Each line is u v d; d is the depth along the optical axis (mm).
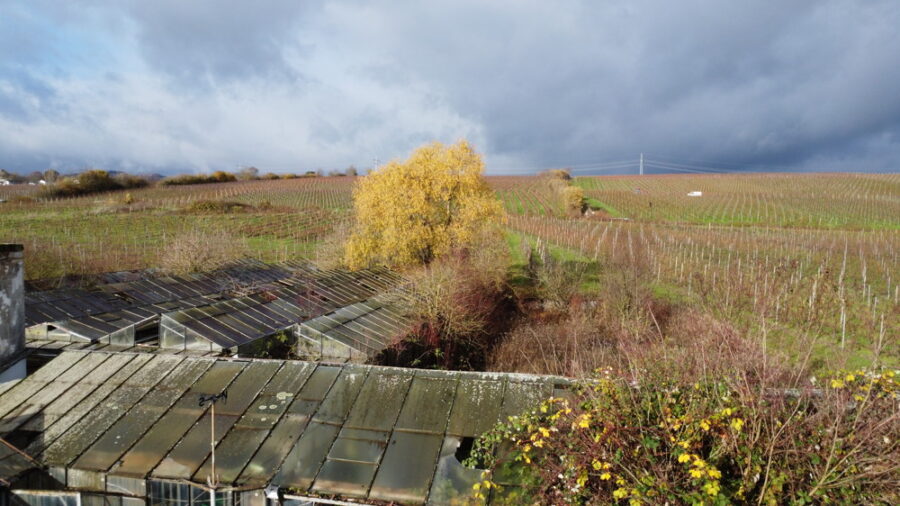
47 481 8242
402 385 9797
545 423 7840
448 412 9062
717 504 5574
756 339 10234
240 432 8867
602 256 42656
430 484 7730
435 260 32688
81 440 8742
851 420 6184
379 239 34844
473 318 25641
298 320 20812
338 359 19188
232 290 24391
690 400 6598
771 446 5676
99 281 28734
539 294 34906
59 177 109188
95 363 10867
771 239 50406
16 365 10469
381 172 36344
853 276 34031
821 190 104500
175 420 9180
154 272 31078
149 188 109188
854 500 5637
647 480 5852
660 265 37000
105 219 60000
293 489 7730
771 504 5645
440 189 35469
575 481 6602
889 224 68375
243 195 100438
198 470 8078
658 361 8133
